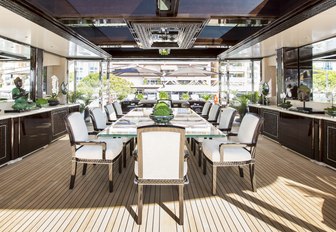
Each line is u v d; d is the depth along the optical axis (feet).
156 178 8.15
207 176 12.50
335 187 11.07
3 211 8.79
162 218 8.34
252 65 29.68
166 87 38.73
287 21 14.24
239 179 12.07
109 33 22.79
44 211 8.80
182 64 38.37
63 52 25.41
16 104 16.38
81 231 7.57
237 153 10.37
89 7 14.78
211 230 7.64
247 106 27.63
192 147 17.42
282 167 14.02
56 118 20.97
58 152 17.13
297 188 10.94
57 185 11.17
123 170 13.39
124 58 29.32
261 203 9.49
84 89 30.40
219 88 30.45
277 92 22.97
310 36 17.52
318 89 19.93
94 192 10.43
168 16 14.61
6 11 12.32
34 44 20.68
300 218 8.39
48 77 28.32
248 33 22.44
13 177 12.15
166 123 12.04
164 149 8.03
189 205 9.30
